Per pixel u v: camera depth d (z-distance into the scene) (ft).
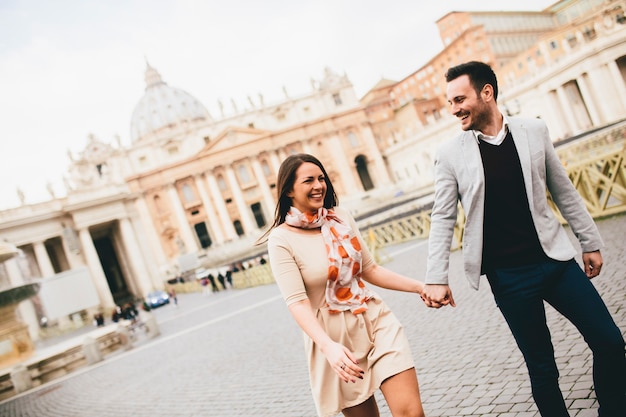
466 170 7.82
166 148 234.17
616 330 7.17
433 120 259.39
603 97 135.13
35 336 140.05
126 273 192.85
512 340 15.12
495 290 8.04
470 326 18.33
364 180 270.67
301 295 7.39
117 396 27.89
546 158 7.85
